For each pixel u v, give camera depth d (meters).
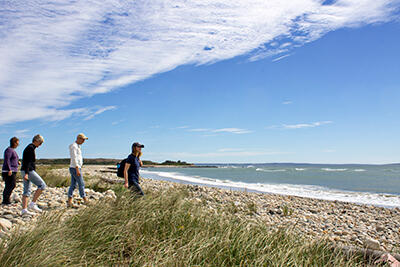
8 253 3.69
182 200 7.20
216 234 5.03
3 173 8.87
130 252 4.61
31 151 7.67
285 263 4.20
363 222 10.60
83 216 5.41
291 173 56.69
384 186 26.55
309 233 7.95
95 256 4.30
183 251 4.19
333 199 17.59
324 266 4.36
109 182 16.72
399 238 8.49
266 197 15.94
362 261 4.89
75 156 8.54
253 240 4.89
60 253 3.98
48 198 10.09
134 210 5.94
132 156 7.79
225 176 44.75
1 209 8.00
